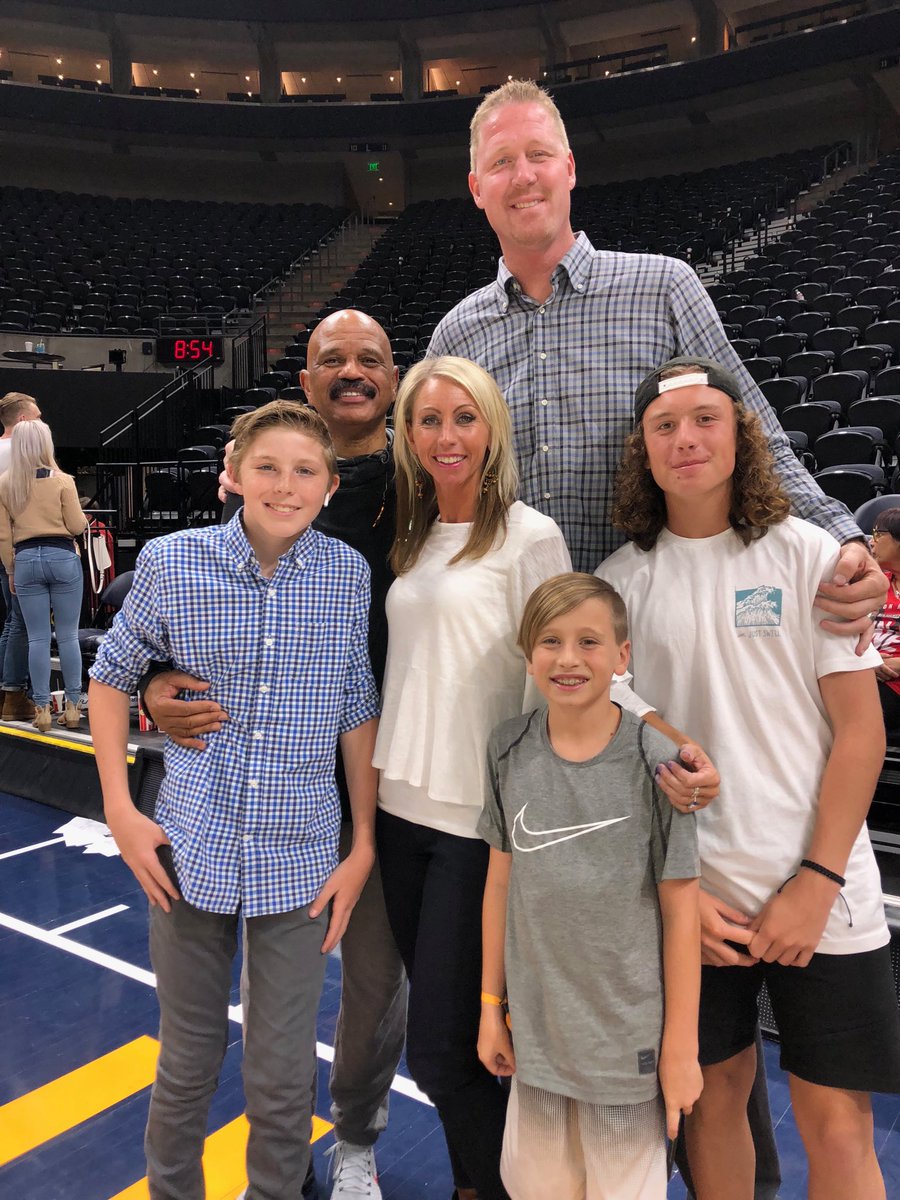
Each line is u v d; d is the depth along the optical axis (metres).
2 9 16.02
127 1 16.03
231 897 1.45
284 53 17.64
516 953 1.35
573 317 1.71
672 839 1.26
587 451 1.70
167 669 1.57
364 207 18.12
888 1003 1.31
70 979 2.71
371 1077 1.78
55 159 16.69
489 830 1.41
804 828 1.31
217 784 1.47
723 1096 1.43
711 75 15.27
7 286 11.52
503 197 1.65
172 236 14.81
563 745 1.36
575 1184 1.36
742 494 1.35
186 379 8.87
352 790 1.61
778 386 6.49
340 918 1.53
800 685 1.32
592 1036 1.28
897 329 7.10
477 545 1.47
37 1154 1.96
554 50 17.44
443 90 18.23
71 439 9.44
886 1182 1.81
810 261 10.20
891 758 3.01
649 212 14.41
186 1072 1.48
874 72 14.46
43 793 4.28
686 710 1.38
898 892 2.47
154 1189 1.51
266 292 13.77
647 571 1.45
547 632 1.30
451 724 1.46
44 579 4.35
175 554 1.47
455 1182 1.69
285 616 1.49
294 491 1.44
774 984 1.36
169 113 16.22
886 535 3.01
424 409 1.46
